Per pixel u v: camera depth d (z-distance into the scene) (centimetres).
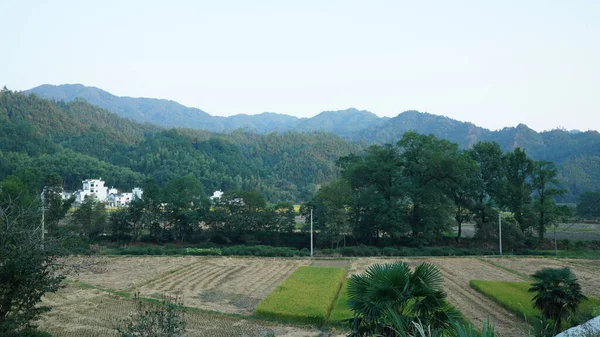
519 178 7256
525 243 6869
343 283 4044
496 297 3272
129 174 15038
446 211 6712
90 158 15500
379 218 6794
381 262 5350
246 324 2709
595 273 4650
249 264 5091
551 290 2362
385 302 1423
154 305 3081
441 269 4869
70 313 2852
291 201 15538
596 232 8181
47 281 1742
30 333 1838
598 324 1445
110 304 3100
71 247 2250
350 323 1541
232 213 7525
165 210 7544
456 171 6706
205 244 7169
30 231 1788
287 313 2794
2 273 1638
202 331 2564
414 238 6850
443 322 1412
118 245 6962
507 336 2466
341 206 7044
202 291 3622
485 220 7062
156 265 4903
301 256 5825
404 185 6944
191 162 16825
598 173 18850
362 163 7662
